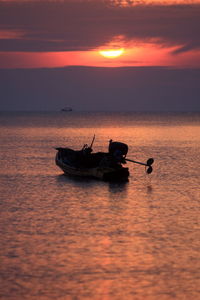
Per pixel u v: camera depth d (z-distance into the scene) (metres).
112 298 21.22
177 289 22.09
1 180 52.16
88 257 25.88
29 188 47.31
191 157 76.38
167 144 105.88
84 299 21.11
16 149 89.75
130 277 23.31
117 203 40.25
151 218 34.66
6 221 33.47
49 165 65.00
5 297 21.19
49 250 26.95
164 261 25.34
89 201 41.16
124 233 30.48
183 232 30.78
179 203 40.16
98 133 156.50
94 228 31.70
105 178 51.22
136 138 128.75
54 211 36.94
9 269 24.14
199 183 50.41
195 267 24.55
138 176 55.56
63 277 23.22
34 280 22.89
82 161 54.12
